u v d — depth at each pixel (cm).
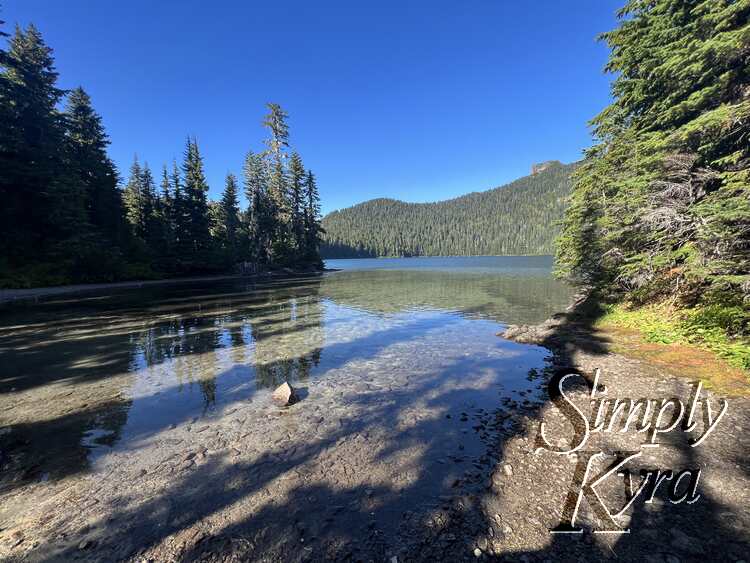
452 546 301
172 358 914
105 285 3050
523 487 380
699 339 823
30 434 519
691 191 927
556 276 1772
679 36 1026
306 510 352
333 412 588
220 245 4778
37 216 2867
